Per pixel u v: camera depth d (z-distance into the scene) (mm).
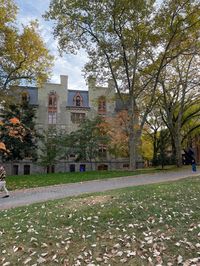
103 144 36531
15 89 28781
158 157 42438
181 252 6473
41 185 18516
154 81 29438
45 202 12266
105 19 24438
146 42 25766
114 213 9289
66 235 7797
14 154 36844
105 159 44406
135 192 12742
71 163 43031
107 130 33969
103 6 24000
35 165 42094
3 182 15055
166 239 7152
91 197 12289
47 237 7707
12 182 20125
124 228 8078
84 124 36219
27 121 36406
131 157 26938
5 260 6586
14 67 25672
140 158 44438
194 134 41438
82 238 7562
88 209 9992
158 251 6598
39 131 44469
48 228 8398
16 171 42000
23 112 36406
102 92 48031
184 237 7184
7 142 35062
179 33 25609
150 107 28422
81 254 6703
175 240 7086
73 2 23984
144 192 12602
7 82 26078
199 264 5879
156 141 45156
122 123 33344
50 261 6457
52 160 36688
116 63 27312
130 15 24312
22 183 19516
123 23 24828
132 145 26906
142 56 27594
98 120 35500
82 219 8984
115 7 23641
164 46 26453
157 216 8867
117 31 25266
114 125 33656
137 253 6590
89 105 47594
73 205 10898
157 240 7148
